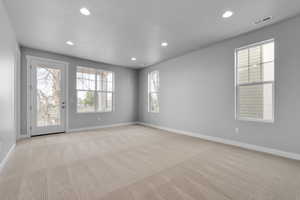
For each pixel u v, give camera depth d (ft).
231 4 7.29
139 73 21.74
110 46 12.87
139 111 21.74
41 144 11.18
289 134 8.62
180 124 15.43
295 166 7.55
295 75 8.39
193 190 5.53
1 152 7.16
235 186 5.81
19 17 8.34
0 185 5.75
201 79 13.42
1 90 7.21
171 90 16.48
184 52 14.42
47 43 12.17
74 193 5.30
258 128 9.91
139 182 6.07
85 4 7.20
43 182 6.00
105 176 6.53
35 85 13.56
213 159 8.53
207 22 8.99
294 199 5.05
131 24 9.20
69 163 7.86
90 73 17.39
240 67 10.95
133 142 11.97
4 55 7.64
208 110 12.88
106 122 18.67
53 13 7.97
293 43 8.43
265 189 5.62
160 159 8.51
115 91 19.51
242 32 10.32
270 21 8.87
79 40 11.57
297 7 7.48
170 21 8.88
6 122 8.17
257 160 8.36
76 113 16.14
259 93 9.97
